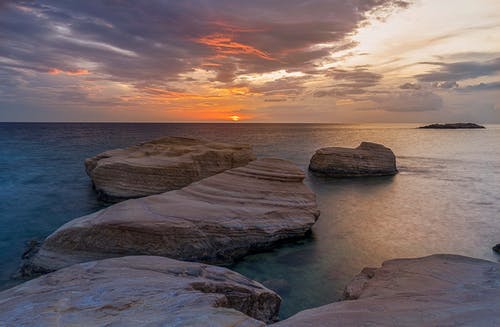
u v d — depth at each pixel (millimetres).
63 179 34688
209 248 14438
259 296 9039
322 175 40312
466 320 5312
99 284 7797
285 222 16906
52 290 7551
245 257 15523
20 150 61406
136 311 6148
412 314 5867
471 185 34625
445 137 129375
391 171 41812
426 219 22438
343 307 6652
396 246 17344
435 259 11328
